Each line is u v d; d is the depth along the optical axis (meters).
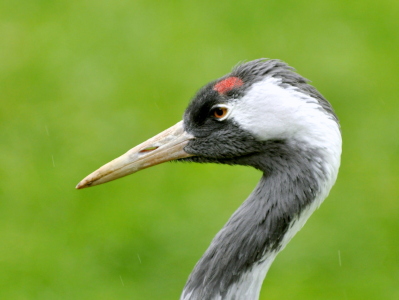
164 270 11.56
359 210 12.96
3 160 14.08
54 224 12.62
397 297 11.20
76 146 14.40
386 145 14.56
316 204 6.62
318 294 11.24
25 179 13.62
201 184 13.45
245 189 13.20
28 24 18.19
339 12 18.52
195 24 18.00
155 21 18.14
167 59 16.81
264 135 6.61
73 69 16.72
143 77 16.30
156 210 12.82
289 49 17.14
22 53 17.22
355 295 11.16
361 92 15.95
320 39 17.58
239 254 6.54
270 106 6.54
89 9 18.73
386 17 18.30
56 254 11.95
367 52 17.12
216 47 17.16
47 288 11.34
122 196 13.27
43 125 15.00
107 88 16.02
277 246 6.63
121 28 18.00
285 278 11.53
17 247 12.08
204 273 6.62
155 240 12.12
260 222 6.56
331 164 6.54
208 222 12.43
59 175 13.71
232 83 6.74
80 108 15.48
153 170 13.81
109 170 7.18
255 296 6.71
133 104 15.55
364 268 11.73
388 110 15.48
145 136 14.65
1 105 15.62
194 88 15.89
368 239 12.29
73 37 17.73
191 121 7.02
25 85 16.20
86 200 13.20
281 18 18.23
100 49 17.31
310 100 6.49
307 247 12.12
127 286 11.30
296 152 6.54
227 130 6.81
